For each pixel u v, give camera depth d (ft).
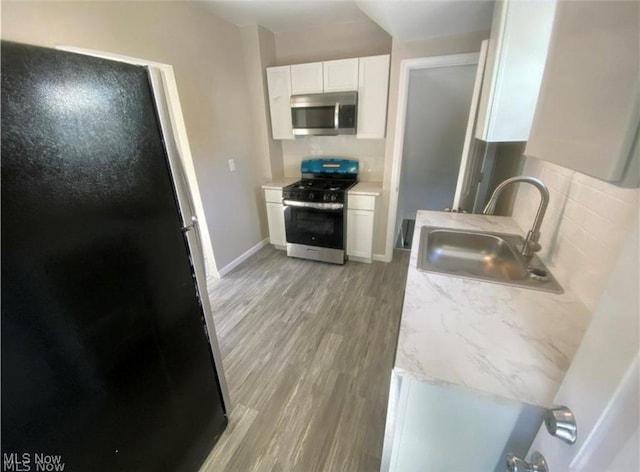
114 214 2.64
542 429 2.10
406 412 2.70
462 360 2.53
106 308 2.64
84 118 2.29
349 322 7.42
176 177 3.31
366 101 9.05
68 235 2.27
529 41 4.13
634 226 1.44
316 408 5.18
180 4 7.23
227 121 9.33
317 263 10.57
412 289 3.57
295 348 6.59
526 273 3.93
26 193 1.98
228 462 4.38
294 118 9.86
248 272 10.03
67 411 2.42
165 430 3.56
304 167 11.35
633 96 1.28
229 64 9.16
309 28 9.83
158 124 3.02
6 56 1.79
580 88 1.80
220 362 4.50
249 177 10.72
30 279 2.06
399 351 2.63
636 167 1.35
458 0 5.26
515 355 2.58
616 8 1.44
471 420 2.55
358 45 9.58
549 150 2.21
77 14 5.17
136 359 3.03
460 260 5.23
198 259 3.79
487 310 3.17
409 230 13.50
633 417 1.25
